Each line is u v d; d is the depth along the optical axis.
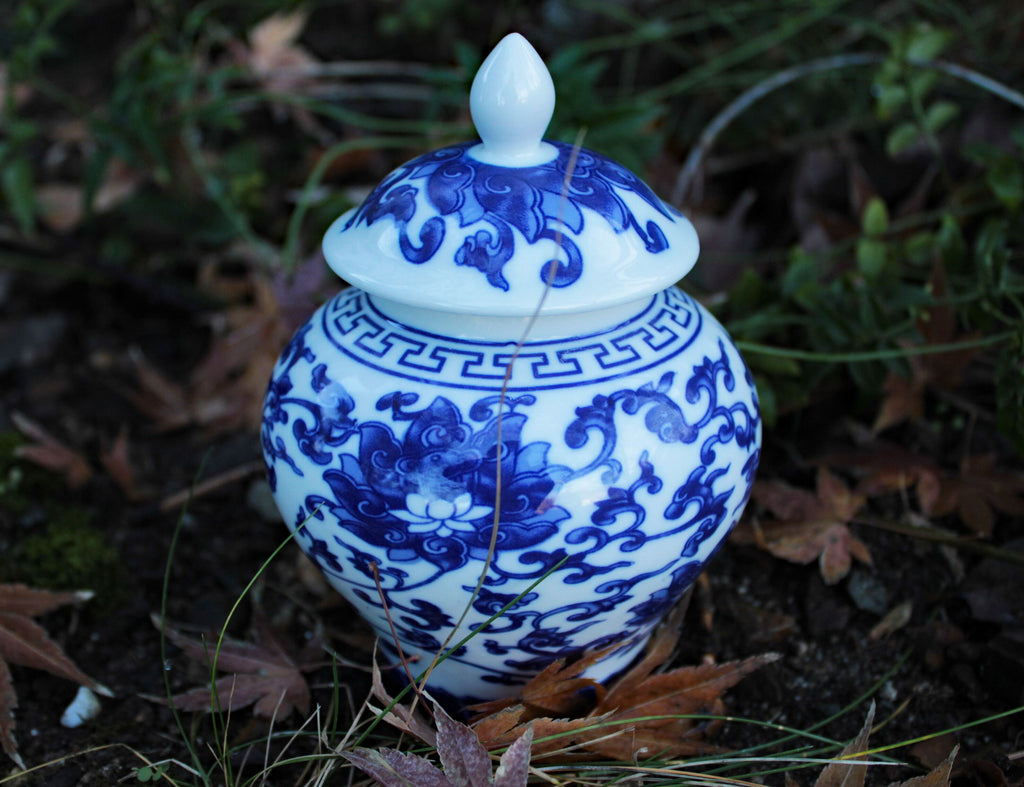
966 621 1.46
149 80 2.06
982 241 1.64
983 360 1.79
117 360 2.20
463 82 1.89
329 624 1.50
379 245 1.03
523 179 1.04
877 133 2.34
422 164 1.10
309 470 1.06
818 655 1.44
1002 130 2.15
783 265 2.09
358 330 1.08
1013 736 1.30
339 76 2.79
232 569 1.62
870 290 1.61
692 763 1.21
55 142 2.72
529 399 0.99
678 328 1.09
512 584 1.03
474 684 1.23
